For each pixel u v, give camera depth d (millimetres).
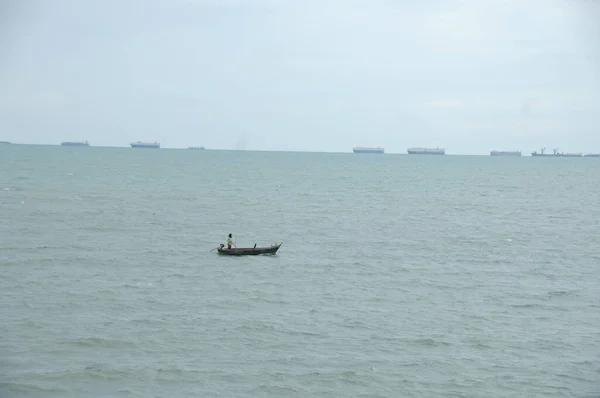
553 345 47938
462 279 67625
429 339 48500
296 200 146875
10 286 60094
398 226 106750
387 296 60188
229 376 41688
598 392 40625
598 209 138875
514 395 40156
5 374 40875
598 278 69125
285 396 39438
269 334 48938
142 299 57219
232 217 113438
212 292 60312
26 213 109000
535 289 63688
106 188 161625
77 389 39531
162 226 100000
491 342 48281
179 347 46031
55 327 49062
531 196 171250
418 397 39625
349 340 48125
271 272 69125
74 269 68125
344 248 84625
